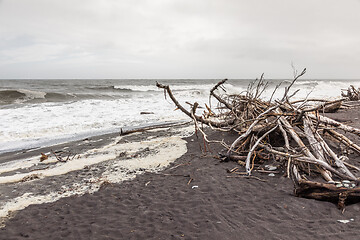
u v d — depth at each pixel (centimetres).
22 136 866
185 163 541
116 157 617
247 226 286
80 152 673
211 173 466
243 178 431
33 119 1102
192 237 272
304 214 303
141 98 2167
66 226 309
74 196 401
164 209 341
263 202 341
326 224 278
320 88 3556
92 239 278
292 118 533
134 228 297
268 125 532
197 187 408
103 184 446
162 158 587
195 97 2339
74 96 2127
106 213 339
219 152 595
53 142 797
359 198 306
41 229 304
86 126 1030
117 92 3014
